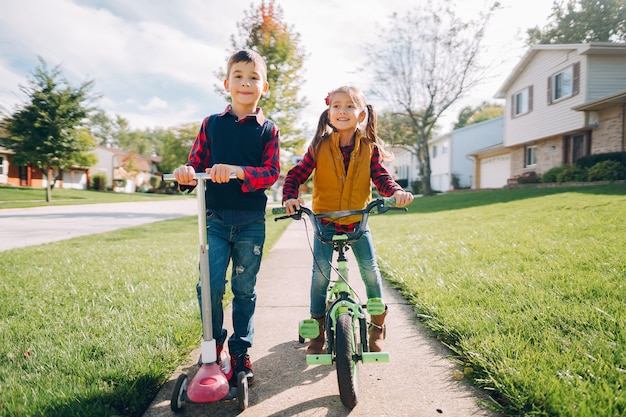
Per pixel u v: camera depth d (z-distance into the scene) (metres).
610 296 3.26
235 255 2.52
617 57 15.64
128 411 2.12
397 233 8.46
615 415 1.84
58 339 2.92
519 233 6.34
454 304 3.45
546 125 18.27
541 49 17.91
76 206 22.92
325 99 2.81
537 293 3.46
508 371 2.26
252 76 2.53
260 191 2.53
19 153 23.62
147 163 55.66
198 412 2.18
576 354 2.40
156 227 11.61
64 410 2.00
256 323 3.56
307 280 5.09
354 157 2.76
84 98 24.41
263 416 2.14
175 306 3.66
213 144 2.55
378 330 2.78
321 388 2.44
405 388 2.38
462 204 14.33
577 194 10.42
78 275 4.99
